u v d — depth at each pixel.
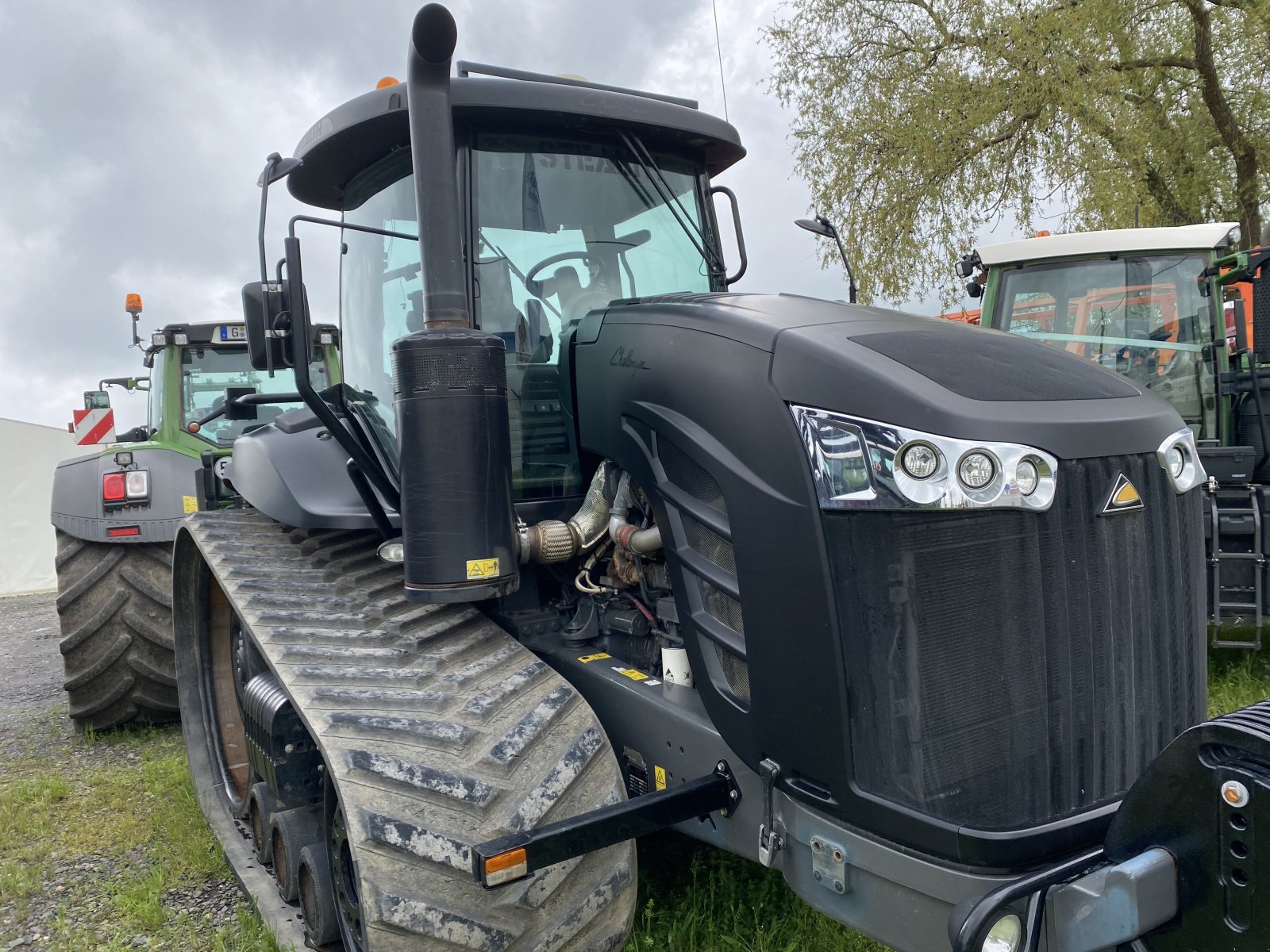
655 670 2.35
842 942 2.39
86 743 4.55
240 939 2.67
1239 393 5.17
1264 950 1.33
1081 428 1.69
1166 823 1.45
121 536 4.28
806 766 1.82
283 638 2.34
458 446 2.03
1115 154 9.73
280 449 2.83
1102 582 1.71
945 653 1.66
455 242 2.08
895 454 1.66
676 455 2.10
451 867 1.88
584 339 2.44
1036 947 1.55
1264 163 11.26
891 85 10.55
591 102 2.55
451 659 2.28
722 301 2.18
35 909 2.93
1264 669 4.76
